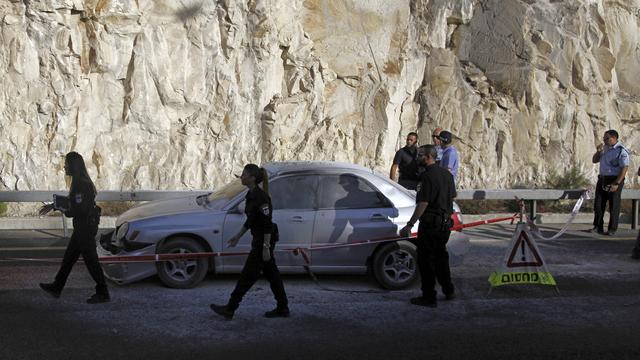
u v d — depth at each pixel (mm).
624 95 20062
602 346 6453
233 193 8625
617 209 12812
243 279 7039
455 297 8203
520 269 8414
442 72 18219
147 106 15133
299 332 6742
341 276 9188
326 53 17312
